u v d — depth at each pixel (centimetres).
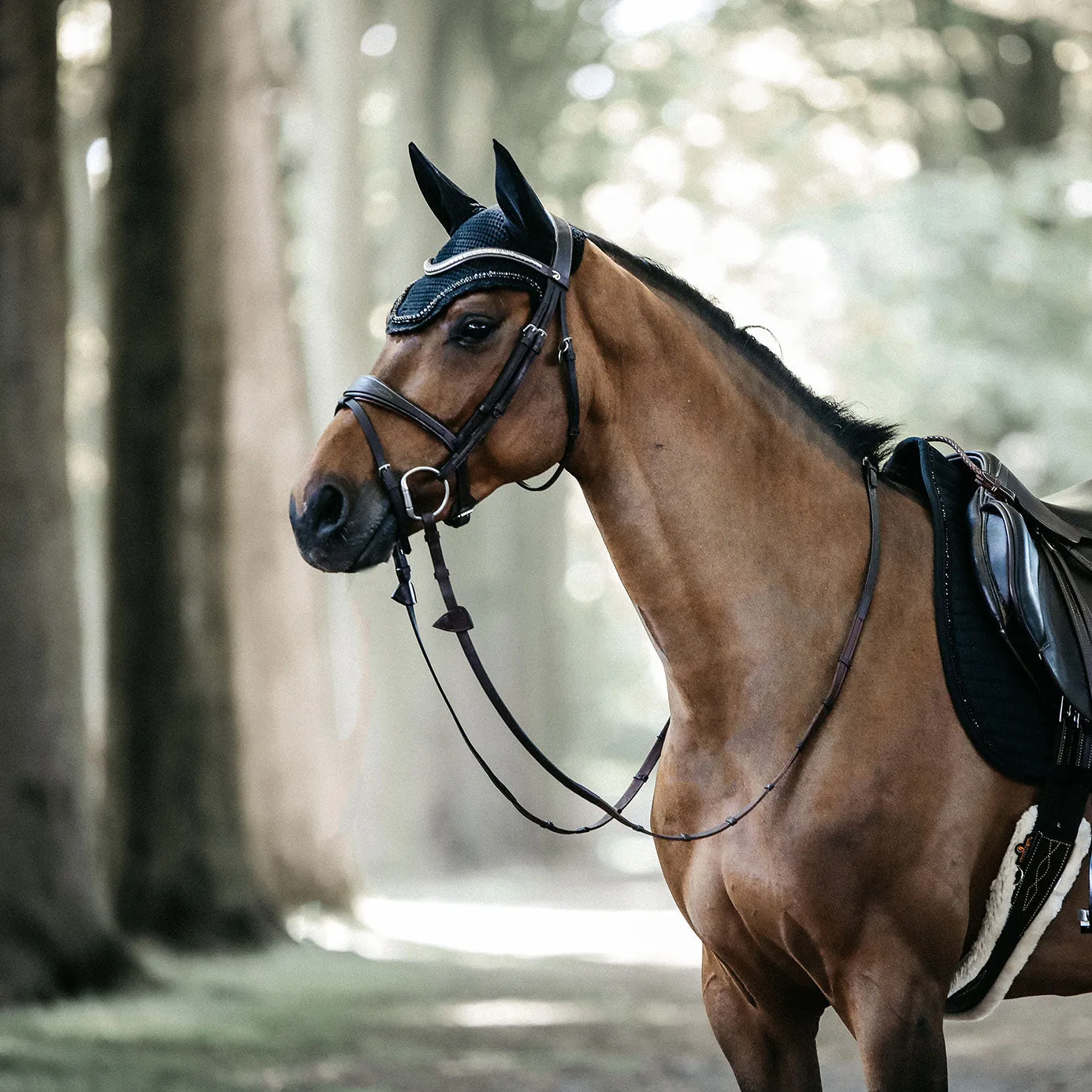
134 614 1408
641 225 3284
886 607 410
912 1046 384
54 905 1073
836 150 3048
